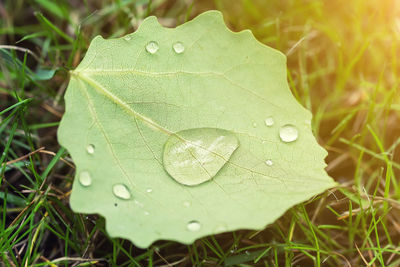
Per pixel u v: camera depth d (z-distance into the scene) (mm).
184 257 186
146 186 169
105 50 180
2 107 211
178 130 176
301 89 212
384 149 204
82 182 167
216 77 180
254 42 181
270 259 185
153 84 179
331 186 169
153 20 181
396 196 189
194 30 182
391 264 180
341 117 211
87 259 181
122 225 163
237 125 177
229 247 188
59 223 190
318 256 178
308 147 175
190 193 168
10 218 192
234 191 169
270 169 172
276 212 165
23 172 189
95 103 176
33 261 177
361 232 189
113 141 173
